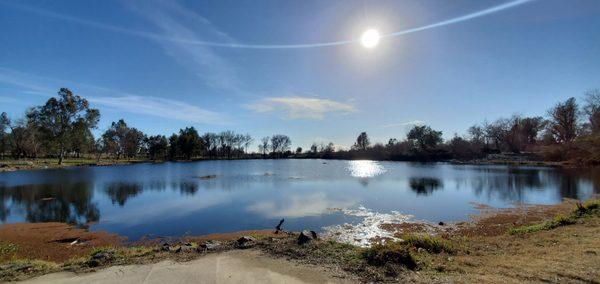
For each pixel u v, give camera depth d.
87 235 16.98
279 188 35.44
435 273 6.73
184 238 16.28
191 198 28.86
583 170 47.91
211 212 22.58
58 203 26.70
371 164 90.06
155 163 99.44
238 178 47.91
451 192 31.41
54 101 70.56
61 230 18.12
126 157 119.75
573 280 5.91
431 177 46.47
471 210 22.73
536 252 8.38
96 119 76.31
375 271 6.96
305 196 29.30
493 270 6.75
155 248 10.27
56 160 79.94
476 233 16.11
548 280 5.96
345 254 8.30
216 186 37.72
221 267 7.59
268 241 9.94
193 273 7.22
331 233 16.88
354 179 45.03
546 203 24.81
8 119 73.06
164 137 117.25
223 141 140.62
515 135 87.94
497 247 9.41
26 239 16.08
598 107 61.31
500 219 19.64
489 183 37.97
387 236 16.19
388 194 30.34
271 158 149.25
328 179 45.34
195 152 124.31
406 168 68.25
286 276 6.90
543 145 75.38
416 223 18.94
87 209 24.16
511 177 43.62
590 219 12.61
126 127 104.75
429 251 8.81
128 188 35.84
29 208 24.69
